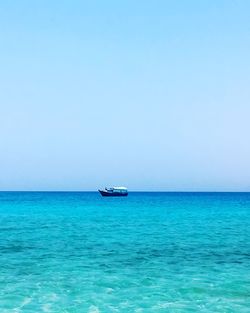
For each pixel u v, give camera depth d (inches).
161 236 1229.7
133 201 4330.7
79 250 956.6
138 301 547.5
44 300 548.7
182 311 505.7
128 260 829.2
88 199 4980.3
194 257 869.2
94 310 509.7
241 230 1401.3
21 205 3275.1
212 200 4928.6
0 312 498.6
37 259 837.2
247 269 749.3
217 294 581.0
